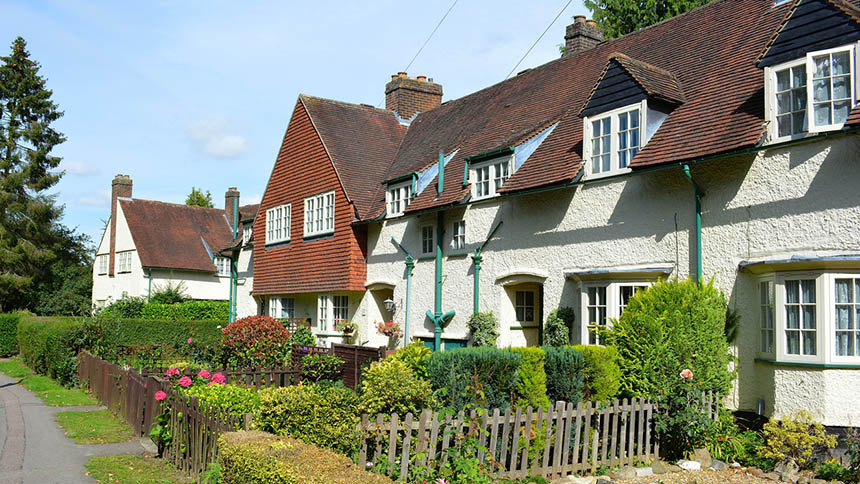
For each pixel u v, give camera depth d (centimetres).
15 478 895
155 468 948
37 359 2356
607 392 995
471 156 1747
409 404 850
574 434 938
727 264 1143
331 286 2250
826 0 1040
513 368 949
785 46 1082
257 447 661
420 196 1942
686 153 1185
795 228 1045
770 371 1047
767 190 1092
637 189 1316
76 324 2025
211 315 3819
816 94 1035
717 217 1166
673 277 1231
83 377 1886
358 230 2205
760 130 1087
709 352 1063
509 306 1639
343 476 584
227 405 910
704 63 1429
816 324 988
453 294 1802
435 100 2798
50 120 4706
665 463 980
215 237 4572
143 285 4116
